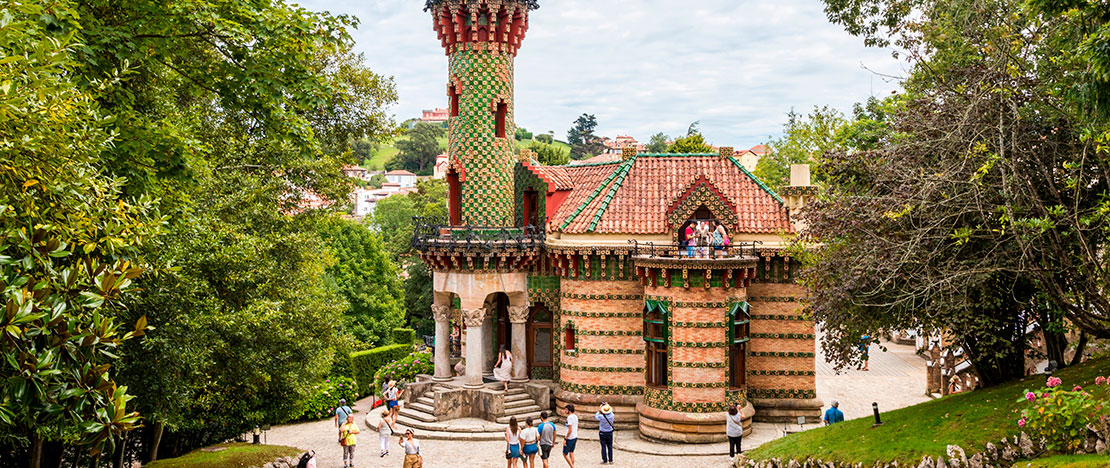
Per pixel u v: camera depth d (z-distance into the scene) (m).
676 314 35.16
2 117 12.05
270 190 34.41
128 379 23.12
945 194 21.33
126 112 21.59
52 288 12.10
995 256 22.47
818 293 25.06
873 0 37.94
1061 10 19.59
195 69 25.30
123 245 14.59
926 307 22.77
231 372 27.83
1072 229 20.78
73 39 18.00
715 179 39.44
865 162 25.02
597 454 33.94
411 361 49.09
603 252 37.03
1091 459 18.20
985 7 24.05
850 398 45.34
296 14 23.86
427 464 32.44
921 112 23.83
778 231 36.75
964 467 20.62
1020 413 21.89
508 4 38.69
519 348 39.72
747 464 27.89
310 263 34.88
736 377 37.03
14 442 21.38
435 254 38.88
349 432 32.16
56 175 13.89
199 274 25.77
